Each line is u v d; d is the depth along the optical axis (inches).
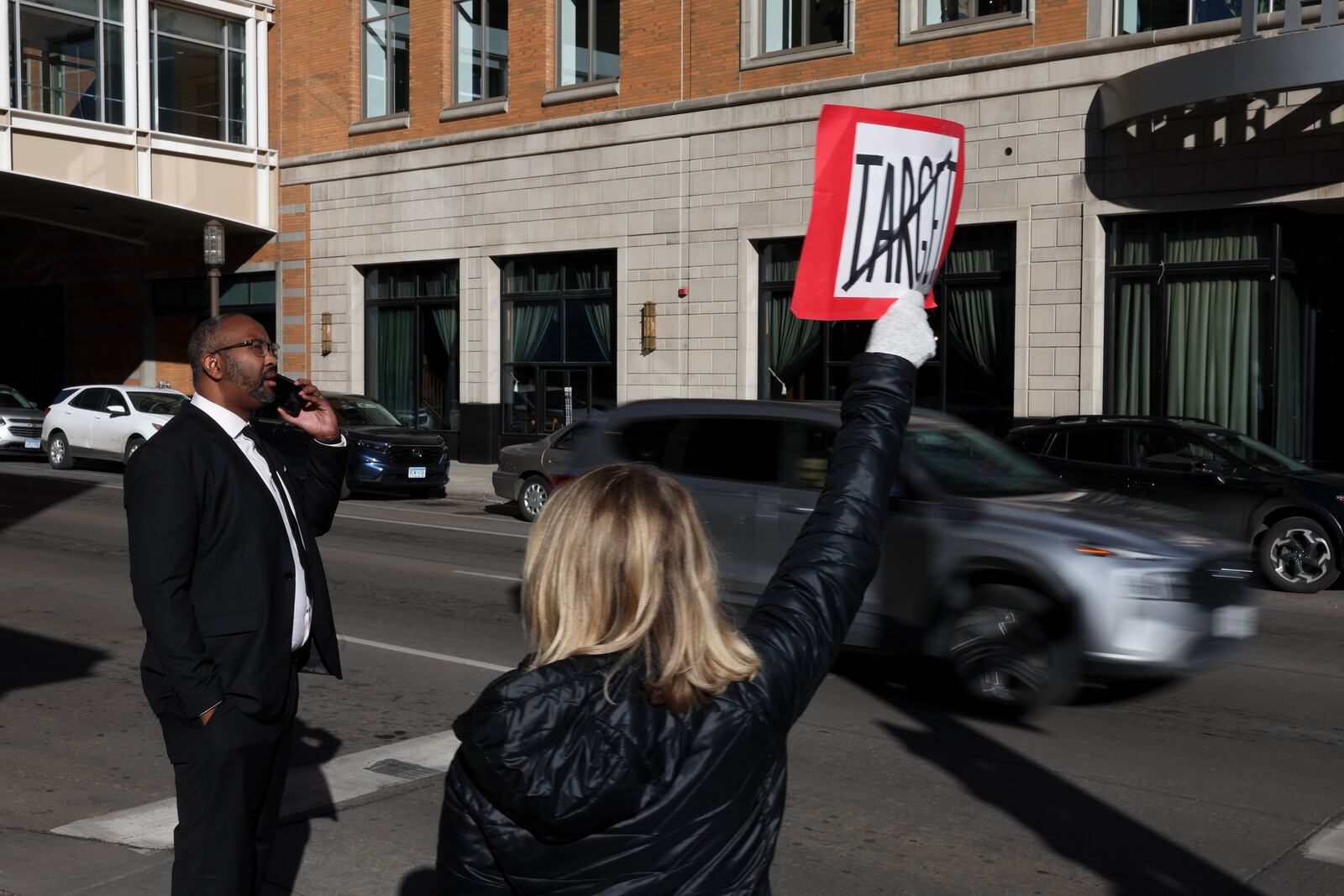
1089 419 503.2
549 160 920.3
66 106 976.9
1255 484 461.4
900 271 159.3
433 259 995.3
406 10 1015.6
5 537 554.6
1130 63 667.4
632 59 876.6
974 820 208.8
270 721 135.0
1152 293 681.0
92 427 906.1
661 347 866.1
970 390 745.6
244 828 133.9
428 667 318.0
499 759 62.3
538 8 925.2
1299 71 555.5
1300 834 202.4
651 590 65.9
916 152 160.9
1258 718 274.7
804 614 71.3
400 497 792.3
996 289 732.7
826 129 153.6
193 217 1067.9
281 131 1094.4
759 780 66.6
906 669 324.2
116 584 435.5
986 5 728.3
